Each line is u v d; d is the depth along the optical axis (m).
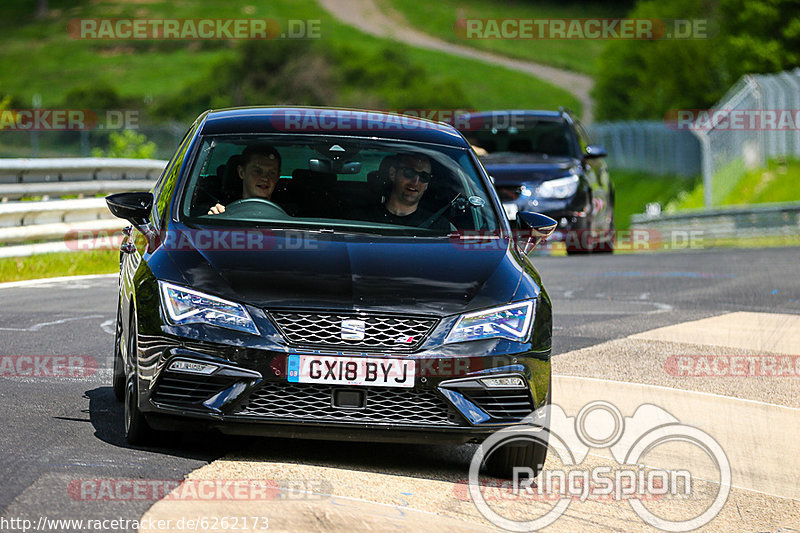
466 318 16.86
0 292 35.22
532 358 17.14
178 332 16.31
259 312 16.33
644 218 117.62
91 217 46.69
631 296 40.31
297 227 18.53
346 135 20.91
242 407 16.27
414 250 18.23
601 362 27.42
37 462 15.80
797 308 38.34
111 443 17.28
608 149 195.50
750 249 69.19
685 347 29.97
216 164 19.72
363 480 16.44
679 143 173.12
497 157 50.34
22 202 42.25
